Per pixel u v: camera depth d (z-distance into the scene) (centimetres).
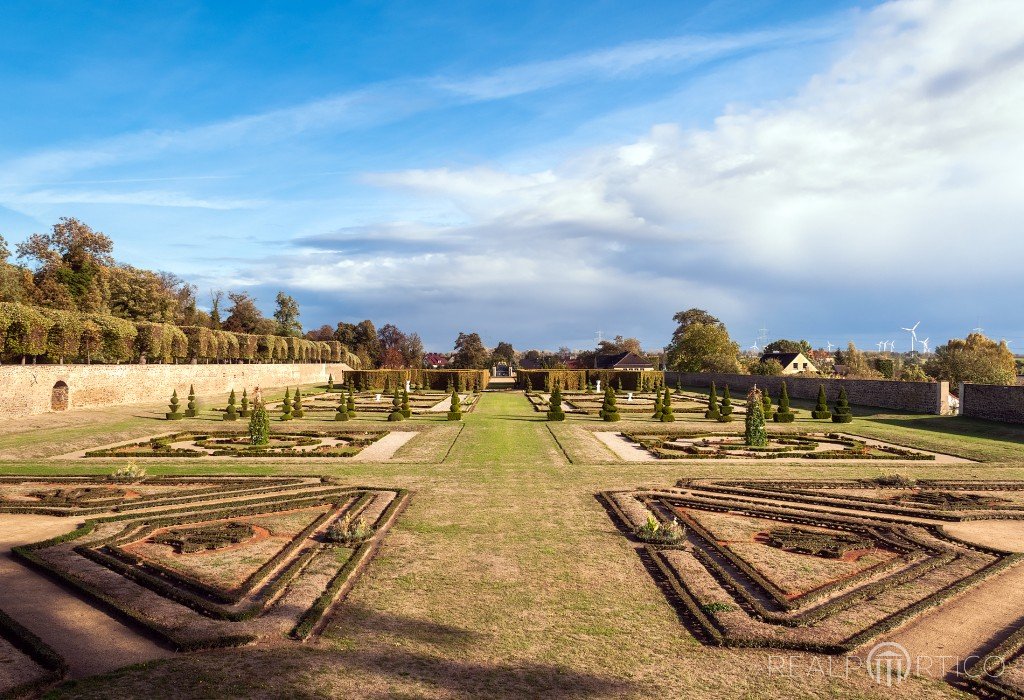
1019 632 1084
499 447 3203
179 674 959
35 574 1398
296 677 953
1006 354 8212
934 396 4791
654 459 2889
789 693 926
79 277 7400
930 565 1438
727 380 8631
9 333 4512
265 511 1922
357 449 3136
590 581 1362
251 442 3322
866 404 5703
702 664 1011
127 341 5831
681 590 1286
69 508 1944
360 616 1173
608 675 973
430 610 1203
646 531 1647
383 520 1811
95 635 1098
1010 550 1556
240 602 1227
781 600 1226
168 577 1356
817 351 16138
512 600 1256
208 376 6569
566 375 8269
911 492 2205
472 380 8312
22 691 879
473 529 1742
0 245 6594
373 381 8056
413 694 911
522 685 941
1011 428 3800
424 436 3622
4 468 2638
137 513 1883
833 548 1551
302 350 10025
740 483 2317
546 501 2069
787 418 4369
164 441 3362
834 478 2453
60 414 4406
